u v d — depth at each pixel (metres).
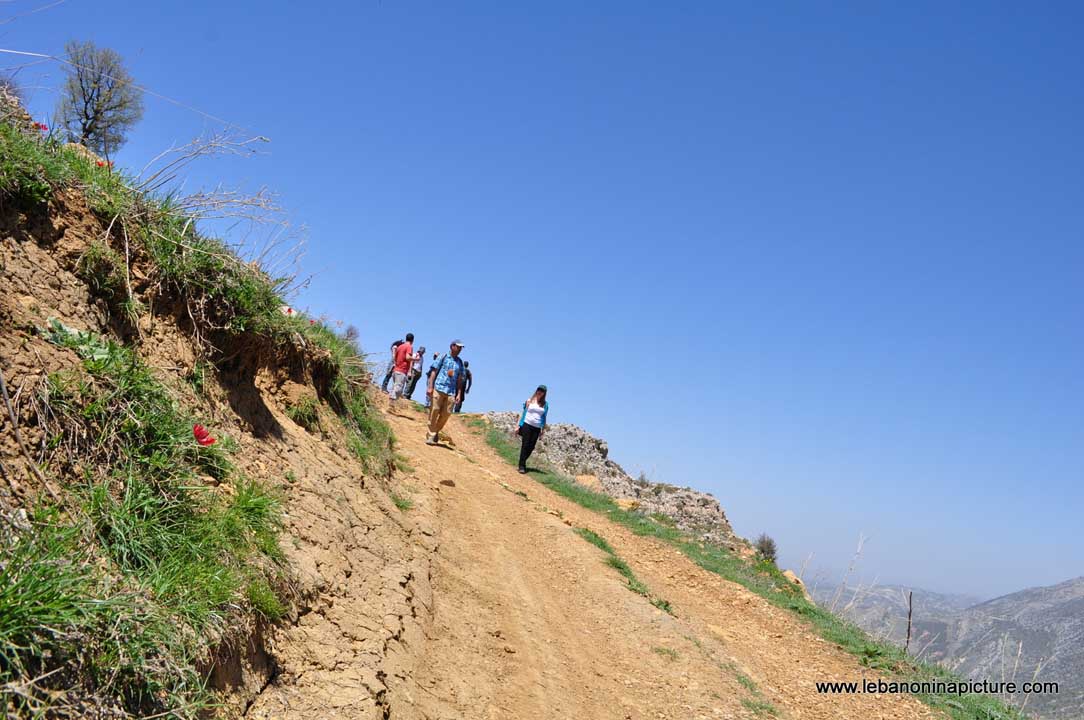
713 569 13.77
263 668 3.41
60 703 2.24
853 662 10.32
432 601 5.96
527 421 17.22
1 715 2.04
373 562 5.50
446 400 14.02
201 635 2.96
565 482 18.16
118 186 4.45
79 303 3.82
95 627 2.48
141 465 3.49
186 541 3.36
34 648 2.23
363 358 8.98
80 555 2.71
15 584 2.29
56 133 4.31
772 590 13.27
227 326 5.06
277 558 4.09
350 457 7.12
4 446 2.87
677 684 7.17
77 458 3.19
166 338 4.50
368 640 4.41
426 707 4.32
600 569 9.97
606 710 5.88
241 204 5.05
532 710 5.20
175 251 4.66
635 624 8.47
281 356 6.55
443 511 8.85
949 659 11.38
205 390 4.68
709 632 9.53
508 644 6.20
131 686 2.52
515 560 8.65
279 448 5.46
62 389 3.26
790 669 9.18
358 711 3.65
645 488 24.52
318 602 4.29
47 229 3.84
